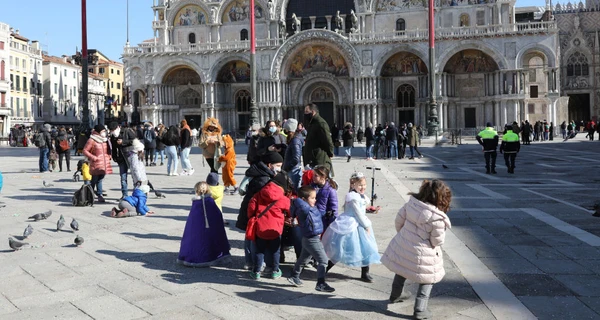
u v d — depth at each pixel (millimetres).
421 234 8648
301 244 11391
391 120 78938
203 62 81438
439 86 74500
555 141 65812
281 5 81125
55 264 11875
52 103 101688
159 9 84250
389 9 77750
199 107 85500
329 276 11078
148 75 83375
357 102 76375
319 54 79688
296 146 14805
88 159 20484
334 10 80875
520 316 8570
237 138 83500
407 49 74938
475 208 17891
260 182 12242
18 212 18266
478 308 9008
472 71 76312
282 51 78375
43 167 32875
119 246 13492
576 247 12594
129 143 20062
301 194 10305
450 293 9773
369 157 41250
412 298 9633
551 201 19156
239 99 84188
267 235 10648
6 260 12203
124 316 8812
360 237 10523
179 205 19594
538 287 9906
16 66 91500
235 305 9320
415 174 29562
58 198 21484
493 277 10484
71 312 9000
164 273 11242
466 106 76938
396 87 78312
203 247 11695
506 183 24734
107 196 22219
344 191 22641
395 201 19812
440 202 8641
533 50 71250
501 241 13297
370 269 11578
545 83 85000
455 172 30438
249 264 11438
